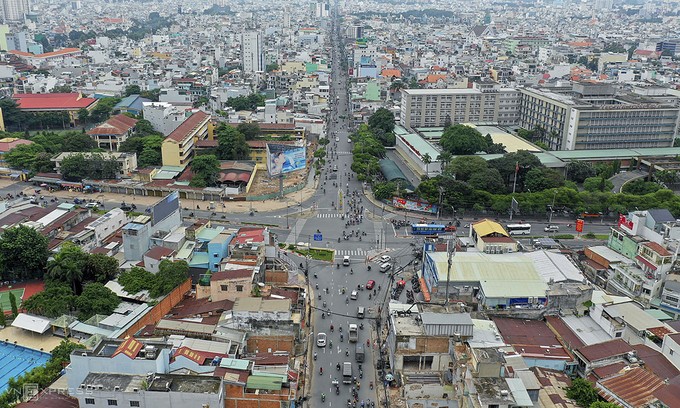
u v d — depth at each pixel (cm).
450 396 14162
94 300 16812
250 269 17875
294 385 13562
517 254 19812
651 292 18375
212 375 12962
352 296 19150
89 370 12800
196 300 18075
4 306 18038
